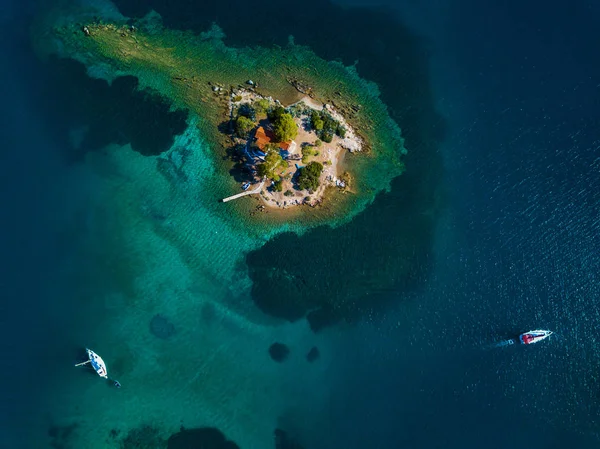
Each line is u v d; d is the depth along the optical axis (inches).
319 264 3095.5
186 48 3481.8
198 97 3344.0
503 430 2847.0
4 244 3070.9
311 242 3122.5
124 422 2805.1
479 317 3036.4
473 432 2844.5
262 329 2987.2
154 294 3011.8
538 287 3083.2
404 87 3503.9
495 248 3169.3
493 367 2945.4
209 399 2859.3
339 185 3206.2
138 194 3189.0
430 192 3280.0
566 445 2827.3
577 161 3348.9
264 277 3058.6
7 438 2770.7
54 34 3506.4
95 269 3048.7
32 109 3361.2
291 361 2945.4
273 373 2923.2
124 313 2972.4
